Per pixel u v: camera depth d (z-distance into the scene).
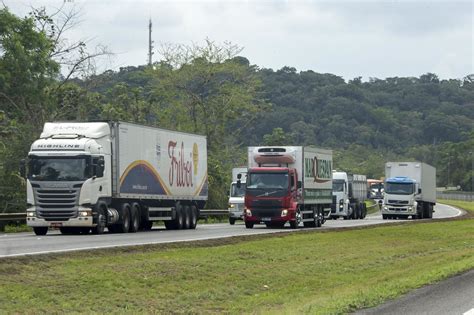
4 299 21.06
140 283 25.30
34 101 70.81
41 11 73.81
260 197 57.16
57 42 74.75
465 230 60.78
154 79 99.44
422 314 18.36
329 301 20.97
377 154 194.38
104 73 78.38
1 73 67.44
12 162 64.69
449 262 33.59
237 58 100.06
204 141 61.72
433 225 66.44
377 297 21.44
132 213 49.91
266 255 35.78
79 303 21.61
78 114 77.12
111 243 37.25
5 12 69.50
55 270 26.06
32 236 44.25
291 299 23.56
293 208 57.16
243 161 100.00
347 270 31.70
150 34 102.00
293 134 184.75
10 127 67.31
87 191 45.19
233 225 66.38
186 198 57.44
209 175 91.56
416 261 35.16
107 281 24.92
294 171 57.81
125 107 93.75
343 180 86.62
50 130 46.72
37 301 21.36
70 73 77.06
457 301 20.70
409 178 87.00
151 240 40.38
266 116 162.75
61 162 45.34
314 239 45.78
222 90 98.62
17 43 67.81
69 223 45.12
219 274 28.64
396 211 86.75
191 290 25.12
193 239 41.50
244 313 20.38
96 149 46.00
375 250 40.88
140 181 50.34
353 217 92.06
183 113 98.81
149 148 51.69
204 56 98.75
